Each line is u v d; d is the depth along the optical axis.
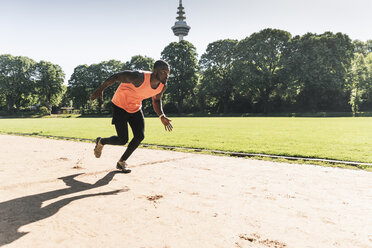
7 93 56.75
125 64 61.34
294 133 11.44
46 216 2.42
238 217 2.43
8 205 2.71
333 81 40.19
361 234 2.10
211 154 6.11
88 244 1.91
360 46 54.72
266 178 3.91
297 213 2.54
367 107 44.62
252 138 9.51
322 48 41.50
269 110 46.72
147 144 7.91
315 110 43.41
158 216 2.44
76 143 8.25
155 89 3.85
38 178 3.84
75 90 61.44
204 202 2.84
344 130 12.84
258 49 44.38
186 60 51.81
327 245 1.92
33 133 11.95
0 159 5.41
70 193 3.12
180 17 101.56
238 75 46.03
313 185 3.54
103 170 4.40
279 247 1.88
